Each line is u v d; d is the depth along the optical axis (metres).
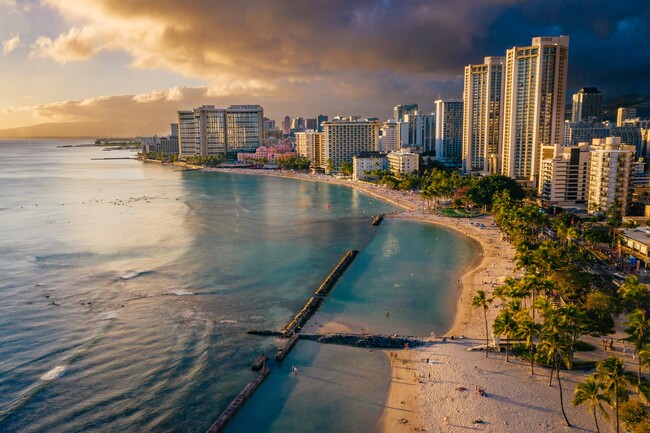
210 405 99.94
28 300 155.88
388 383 106.56
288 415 96.06
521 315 107.25
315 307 150.25
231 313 146.12
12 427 93.31
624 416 86.06
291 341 125.44
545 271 146.12
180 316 143.62
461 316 142.50
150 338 129.00
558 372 95.44
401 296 160.75
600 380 82.81
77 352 121.38
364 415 95.44
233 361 117.12
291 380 108.69
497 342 118.75
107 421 95.19
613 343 117.12
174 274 183.38
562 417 90.75
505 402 96.19
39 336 130.38
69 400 101.94
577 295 140.25
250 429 92.12
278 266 195.00
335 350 122.31
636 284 121.62
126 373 112.00
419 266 195.38
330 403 99.75
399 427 91.19
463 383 103.75
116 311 147.38
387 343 124.19
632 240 182.38
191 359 118.00
